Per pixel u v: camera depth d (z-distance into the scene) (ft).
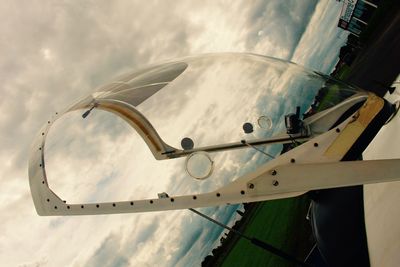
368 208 12.09
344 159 9.77
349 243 11.85
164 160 11.18
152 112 12.04
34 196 11.99
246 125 11.36
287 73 12.71
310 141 9.92
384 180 8.73
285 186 9.47
